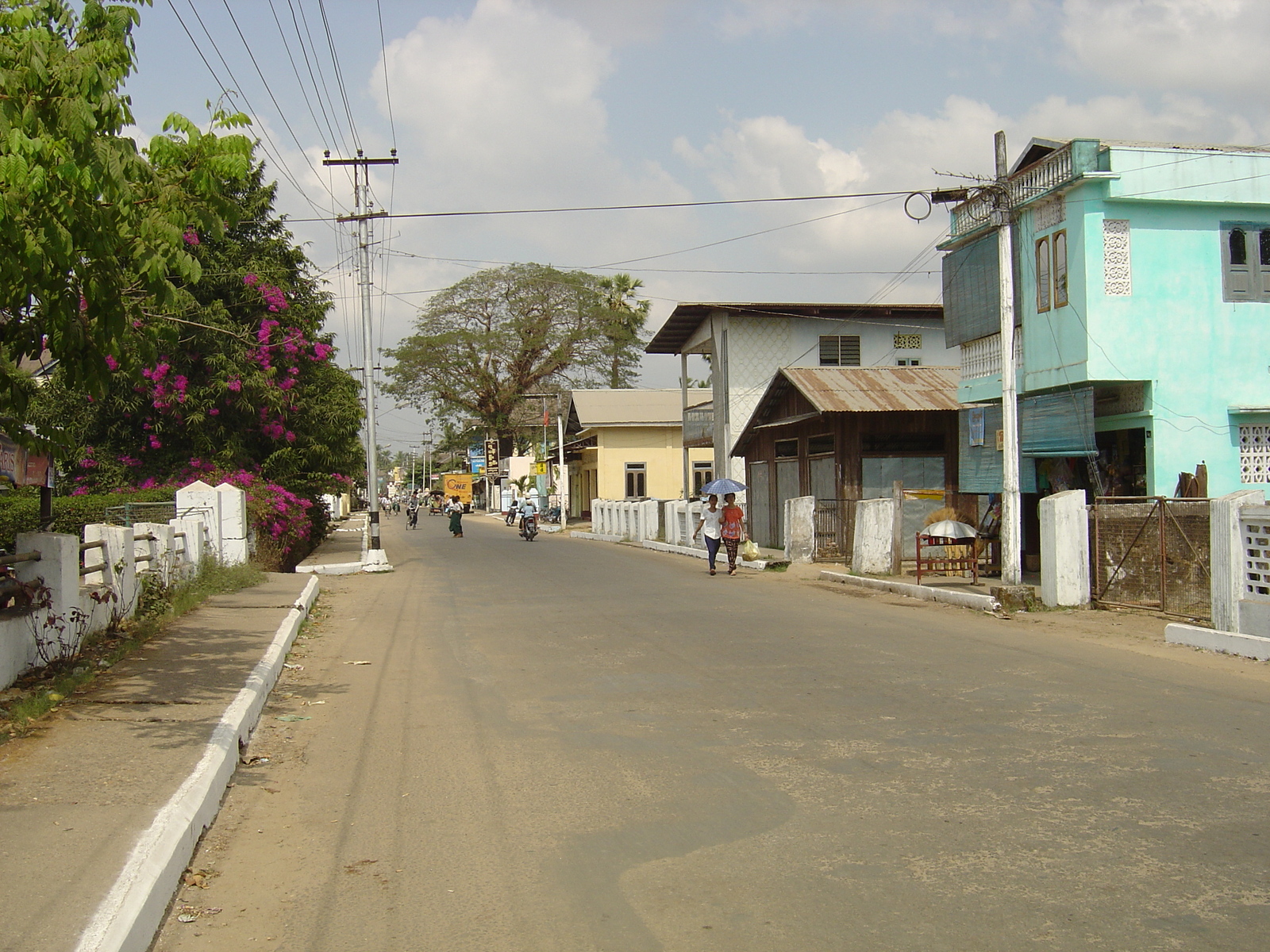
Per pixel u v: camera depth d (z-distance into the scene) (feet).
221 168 23.32
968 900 14.58
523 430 229.45
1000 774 20.88
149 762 20.45
